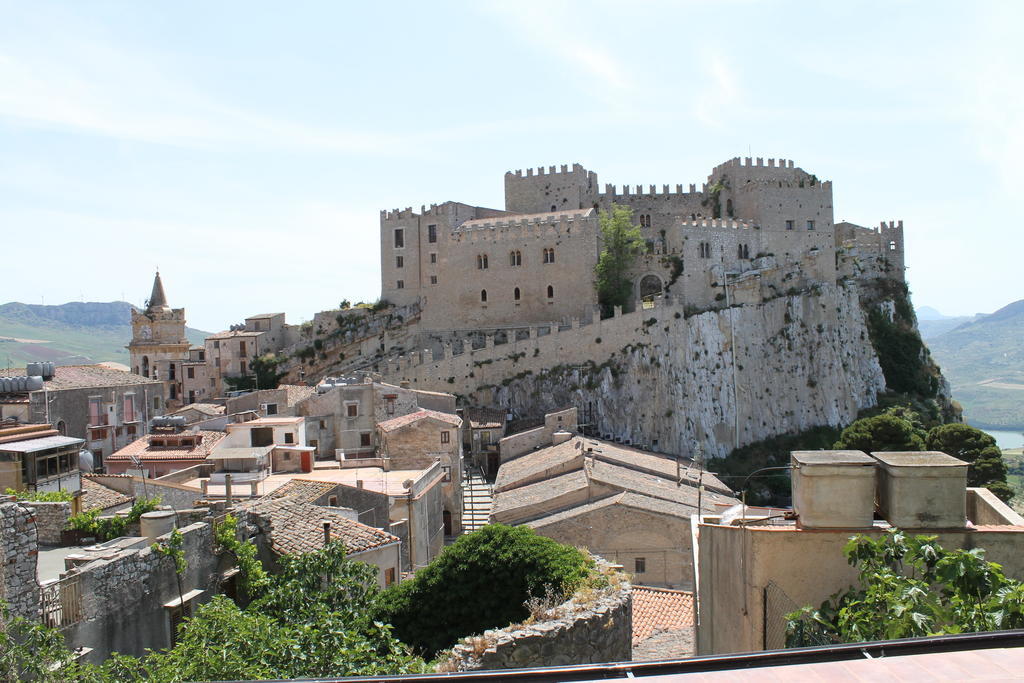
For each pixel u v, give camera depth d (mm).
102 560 24656
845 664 9594
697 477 84312
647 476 77750
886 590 18562
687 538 61062
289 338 162125
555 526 62219
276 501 39844
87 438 79000
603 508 61844
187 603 27125
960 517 20625
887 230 165875
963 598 17875
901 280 164500
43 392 71438
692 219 147875
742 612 21703
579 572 32719
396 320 150000
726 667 9992
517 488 78000
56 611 22281
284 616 28500
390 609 34688
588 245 140250
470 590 34000
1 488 38312
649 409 125000
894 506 20750
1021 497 134000
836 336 143750
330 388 93250
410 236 152000
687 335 129250
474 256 146375
